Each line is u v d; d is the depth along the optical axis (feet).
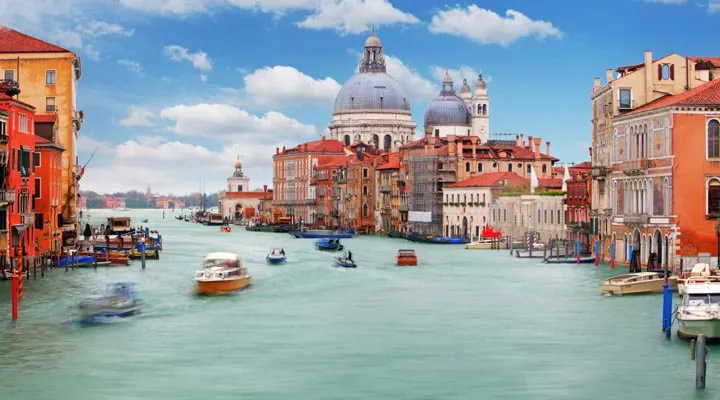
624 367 158.40
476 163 582.76
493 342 179.42
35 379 152.35
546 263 344.49
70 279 276.62
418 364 161.99
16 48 362.12
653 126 279.08
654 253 269.64
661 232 272.10
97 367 160.04
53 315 207.62
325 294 250.98
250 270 325.42
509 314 211.82
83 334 187.42
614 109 311.47
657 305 219.20
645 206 286.46
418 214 598.75
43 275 283.79
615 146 309.83
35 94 362.12
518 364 161.48
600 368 157.99
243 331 191.83
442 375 154.51
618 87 311.06
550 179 541.34
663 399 140.77
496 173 543.80
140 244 371.15
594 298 235.20
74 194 376.68
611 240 315.78
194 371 157.48
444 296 245.24
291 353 170.50
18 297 227.81
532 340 180.86
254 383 150.20
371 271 321.93
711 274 228.22
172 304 228.63
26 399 141.90
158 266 329.52
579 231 376.48
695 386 146.10
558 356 166.81
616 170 309.42
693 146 266.36
